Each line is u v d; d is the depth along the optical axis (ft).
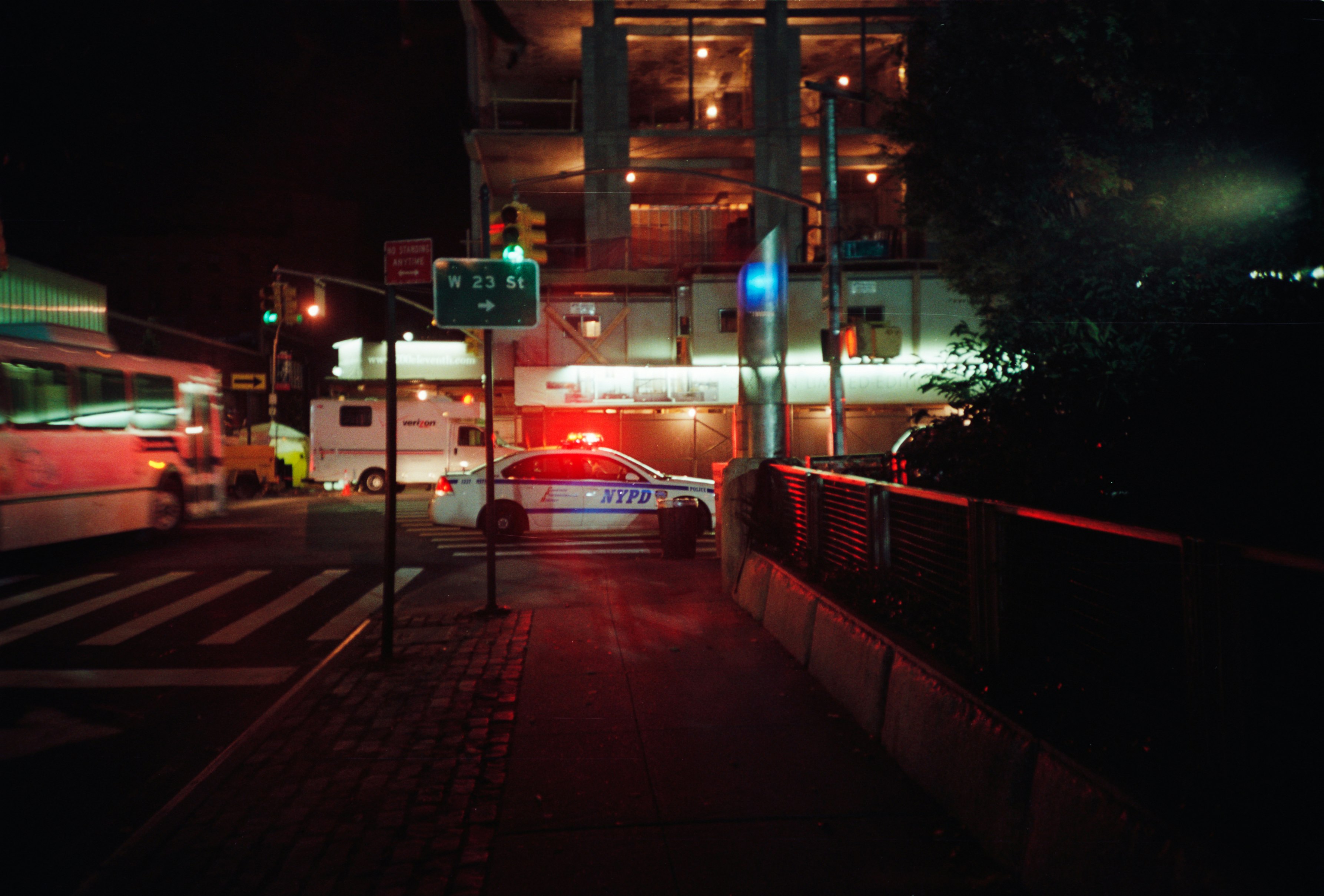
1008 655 13.44
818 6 102.78
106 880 11.71
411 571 38.68
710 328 95.45
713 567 37.68
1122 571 10.85
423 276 23.71
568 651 23.40
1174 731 9.86
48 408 40.81
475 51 104.99
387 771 15.29
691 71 100.42
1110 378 15.10
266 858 12.19
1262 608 8.48
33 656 24.84
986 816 11.77
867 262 93.97
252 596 33.42
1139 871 8.62
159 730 18.60
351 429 90.43
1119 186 22.03
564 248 114.21
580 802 13.76
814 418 94.38
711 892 11.04
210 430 55.31
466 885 11.29
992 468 17.67
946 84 25.88
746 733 16.70
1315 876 7.23
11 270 74.64
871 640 17.03
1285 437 13.28
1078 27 20.74
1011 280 26.89
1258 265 19.48
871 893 10.92
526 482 49.34
